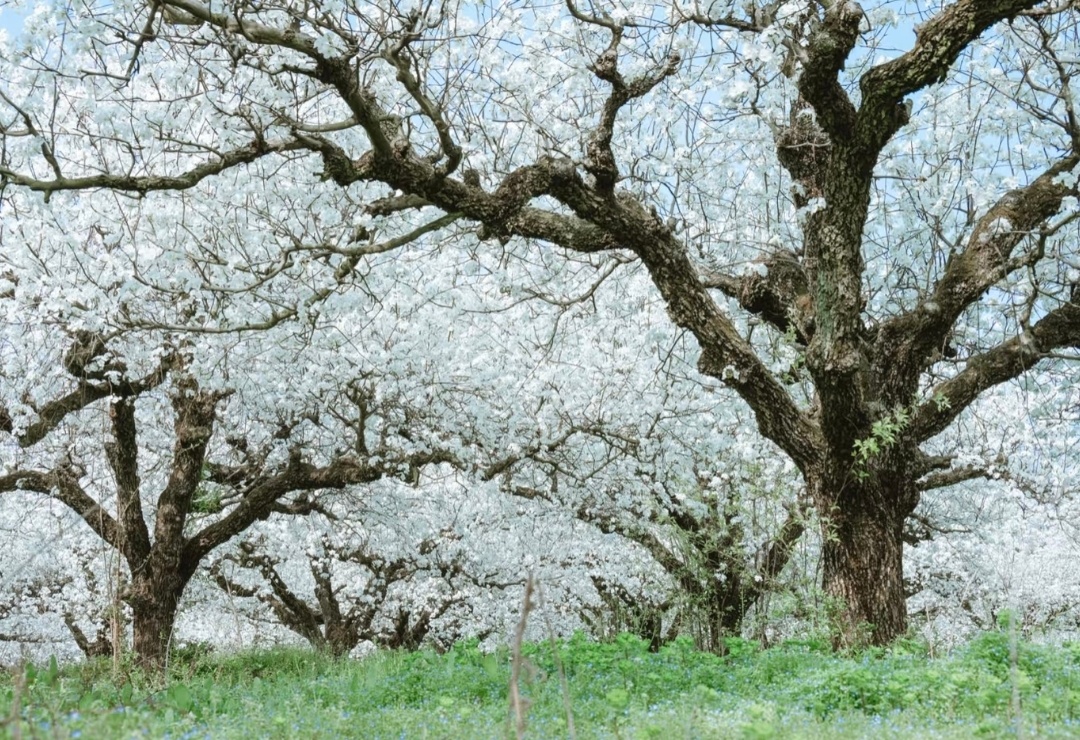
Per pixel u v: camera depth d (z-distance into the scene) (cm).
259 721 666
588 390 1527
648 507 1605
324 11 827
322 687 940
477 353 1493
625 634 1034
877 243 1298
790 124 1170
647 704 750
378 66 886
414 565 2311
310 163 1084
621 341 1485
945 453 1662
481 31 1052
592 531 1997
